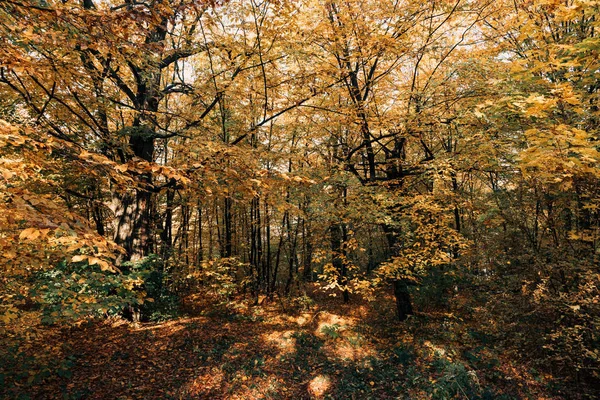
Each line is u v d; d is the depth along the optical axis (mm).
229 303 11477
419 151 13109
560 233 7062
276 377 7414
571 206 6512
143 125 6977
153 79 7625
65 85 4562
